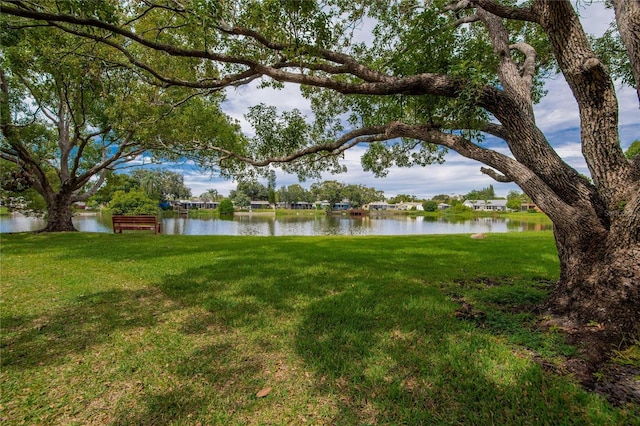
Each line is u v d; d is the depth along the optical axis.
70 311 3.92
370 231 24.77
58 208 15.07
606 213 3.24
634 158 3.28
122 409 2.10
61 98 12.47
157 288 4.94
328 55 4.54
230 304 4.16
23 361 2.71
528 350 2.81
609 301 2.97
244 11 4.39
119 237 12.26
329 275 5.79
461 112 3.83
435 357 2.71
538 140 3.66
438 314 3.74
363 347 2.91
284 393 2.26
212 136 9.54
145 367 2.62
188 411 2.08
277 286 5.04
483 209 90.25
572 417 1.94
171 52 4.17
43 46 5.95
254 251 8.72
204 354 2.83
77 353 2.85
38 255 7.89
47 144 15.63
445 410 2.06
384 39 6.20
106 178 17.67
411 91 4.14
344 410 2.07
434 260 7.34
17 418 2.00
